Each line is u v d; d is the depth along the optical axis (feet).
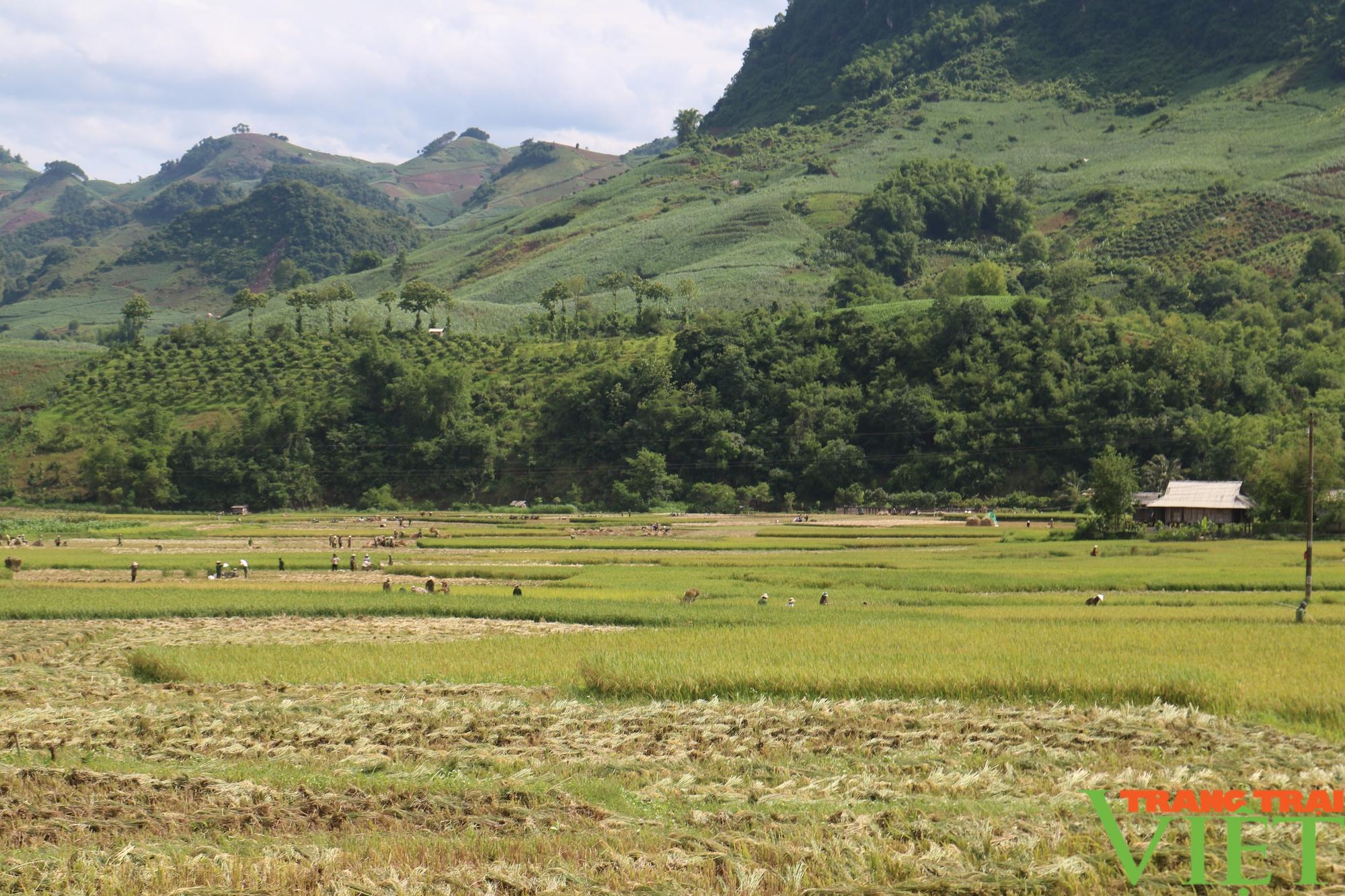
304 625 180.55
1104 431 555.69
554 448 636.07
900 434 592.19
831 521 464.65
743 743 94.38
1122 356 599.57
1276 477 374.02
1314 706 102.06
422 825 73.41
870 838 69.92
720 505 560.61
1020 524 433.89
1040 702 108.37
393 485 629.92
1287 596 197.98
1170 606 186.19
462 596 210.18
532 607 190.70
